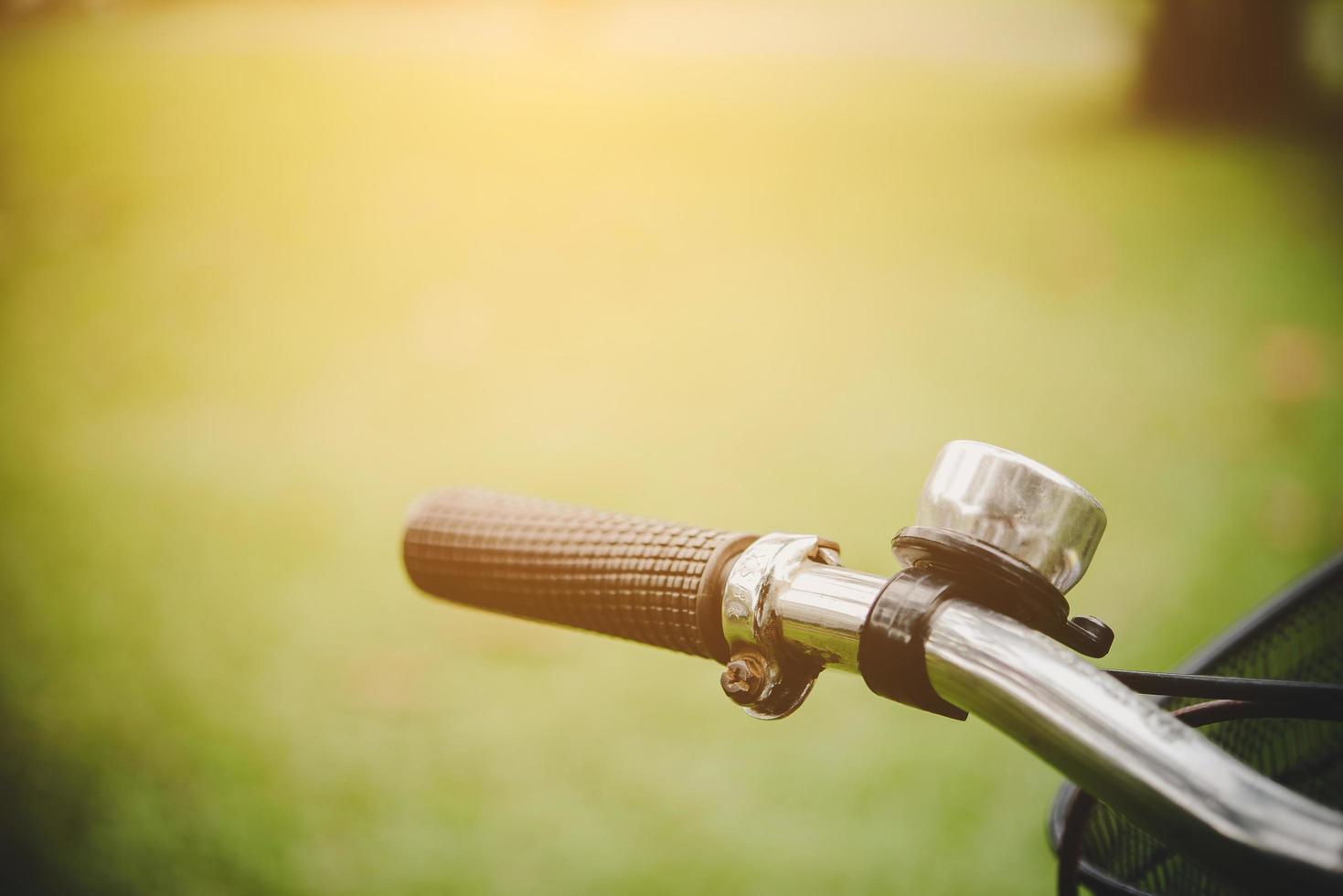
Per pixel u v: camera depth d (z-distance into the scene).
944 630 0.36
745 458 3.56
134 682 2.61
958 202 6.82
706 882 1.94
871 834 2.02
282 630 2.79
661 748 2.29
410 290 5.84
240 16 14.79
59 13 13.91
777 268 5.73
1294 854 0.27
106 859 2.08
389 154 8.98
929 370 4.20
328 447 3.92
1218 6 9.15
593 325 5.08
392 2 15.48
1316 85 9.52
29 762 2.35
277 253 6.60
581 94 11.38
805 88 11.62
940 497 0.41
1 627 2.85
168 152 9.09
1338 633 0.76
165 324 5.51
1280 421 3.47
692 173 8.06
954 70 12.41
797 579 0.42
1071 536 0.40
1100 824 0.62
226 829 2.15
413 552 0.64
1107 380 3.99
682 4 16.72
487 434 3.95
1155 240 5.77
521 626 2.75
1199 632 2.46
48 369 4.95
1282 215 6.12
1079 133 8.85
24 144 9.38
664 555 0.51
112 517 3.44
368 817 2.15
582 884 1.96
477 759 2.29
